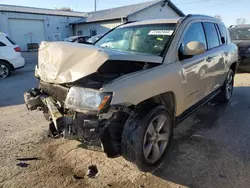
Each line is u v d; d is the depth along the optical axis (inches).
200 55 138.8
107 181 99.5
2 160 113.7
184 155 120.0
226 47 185.8
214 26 172.2
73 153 121.4
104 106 83.8
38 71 117.3
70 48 103.7
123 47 136.1
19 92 249.9
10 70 349.4
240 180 99.7
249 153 121.4
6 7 972.6
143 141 96.7
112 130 92.0
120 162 113.9
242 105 201.3
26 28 939.3
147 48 123.9
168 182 99.1
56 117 94.2
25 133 144.4
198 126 156.9
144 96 95.3
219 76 175.0
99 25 992.2
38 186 95.7
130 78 93.1
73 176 102.4
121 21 894.4
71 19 1088.2
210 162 113.4
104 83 89.7
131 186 96.5
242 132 147.1
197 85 137.5
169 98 115.2
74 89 91.3
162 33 127.2
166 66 110.1
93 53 96.0
